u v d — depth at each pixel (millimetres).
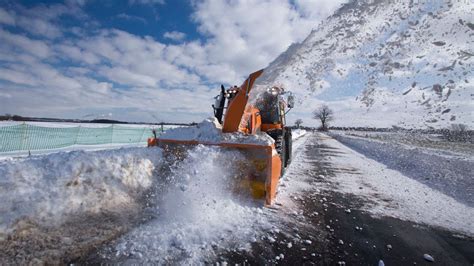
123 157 3682
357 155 12250
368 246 2852
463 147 12758
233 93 5223
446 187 5531
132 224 2988
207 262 2367
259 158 3951
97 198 3193
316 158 10617
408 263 2529
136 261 2309
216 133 4273
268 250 2652
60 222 2787
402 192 5227
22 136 11391
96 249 2451
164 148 4375
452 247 2879
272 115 6133
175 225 2977
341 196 4824
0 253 2291
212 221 3148
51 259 2268
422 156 8703
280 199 4383
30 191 2754
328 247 2791
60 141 11930
